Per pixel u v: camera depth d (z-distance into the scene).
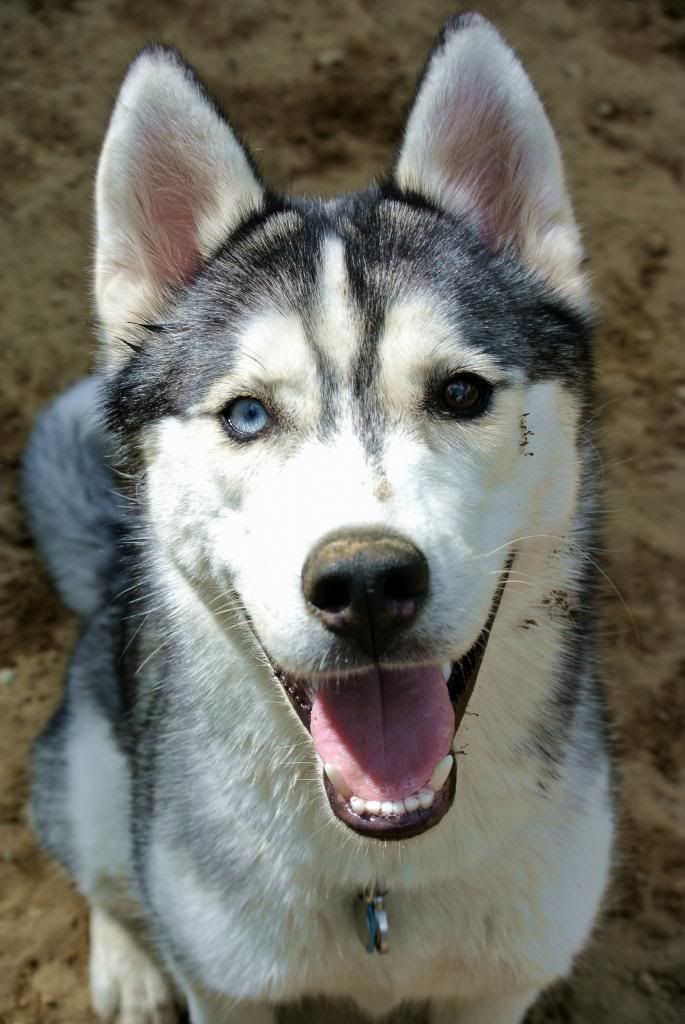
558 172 0.55
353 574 0.45
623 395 0.95
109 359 0.57
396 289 0.51
